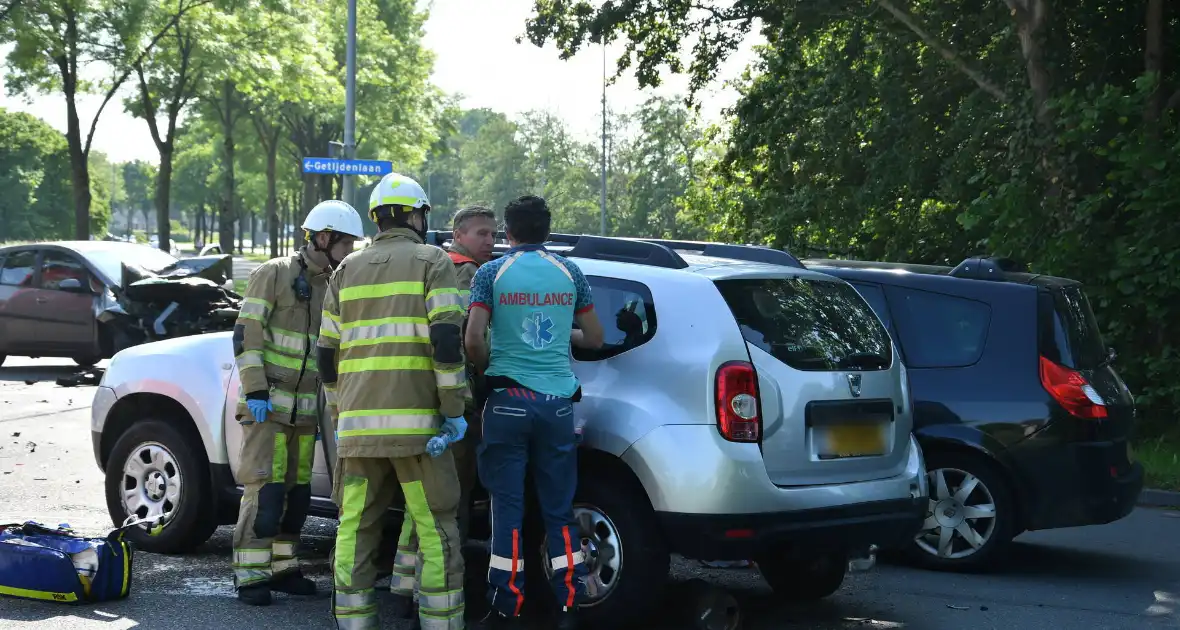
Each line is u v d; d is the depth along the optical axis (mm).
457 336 4590
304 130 50906
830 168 17203
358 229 5609
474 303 4832
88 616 5090
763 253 5715
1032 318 6668
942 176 16000
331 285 4844
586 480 4988
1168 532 8195
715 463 4656
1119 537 7988
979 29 15695
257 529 5355
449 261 4742
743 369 4766
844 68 16812
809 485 4891
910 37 16547
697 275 5047
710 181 23172
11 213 105625
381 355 4648
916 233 16828
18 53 29453
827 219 17422
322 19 39531
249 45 33969
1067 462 6473
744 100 18141
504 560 4762
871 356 5320
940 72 16406
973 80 15945
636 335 5039
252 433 5383
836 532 4898
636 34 18391
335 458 5633
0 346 15719
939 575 6660
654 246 5285
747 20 17891
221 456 6031
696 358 4816
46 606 5242
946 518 6781
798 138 17438
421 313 4676
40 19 29500
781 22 17188
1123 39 14820
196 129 55531
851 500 4949
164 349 6398
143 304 14914
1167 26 14117
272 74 34281
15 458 9367
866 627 5395
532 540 5164
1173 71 14297
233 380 6055
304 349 5496
